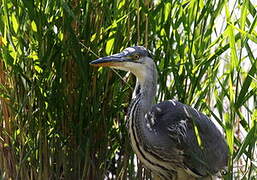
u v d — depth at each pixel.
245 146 6.03
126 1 6.75
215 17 6.86
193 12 6.80
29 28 6.61
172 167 6.66
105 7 6.62
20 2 6.45
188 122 6.53
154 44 7.04
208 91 7.18
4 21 6.45
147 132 6.45
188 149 6.50
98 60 6.27
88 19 6.61
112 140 7.12
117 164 7.16
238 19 6.96
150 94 6.47
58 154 6.85
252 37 6.04
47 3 6.54
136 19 6.84
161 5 6.68
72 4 6.66
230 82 6.13
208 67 7.01
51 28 6.48
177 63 7.05
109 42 6.66
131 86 7.10
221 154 6.75
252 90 6.29
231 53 6.08
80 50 6.44
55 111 6.77
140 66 6.38
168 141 6.51
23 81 6.63
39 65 6.52
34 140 6.77
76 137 6.84
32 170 6.86
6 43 6.45
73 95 6.75
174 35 6.98
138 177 7.16
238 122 7.54
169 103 6.71
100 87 6.72
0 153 6.91
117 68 6.37
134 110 6.46
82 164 6.89
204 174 6.67
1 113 6.84
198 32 6.96
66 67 6.71
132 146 6.57
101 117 6.88
